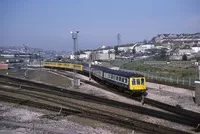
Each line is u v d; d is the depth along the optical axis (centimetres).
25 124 2238
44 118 2441
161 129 2052
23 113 2630
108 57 13862
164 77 5525
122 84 3906
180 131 2008
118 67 8438
